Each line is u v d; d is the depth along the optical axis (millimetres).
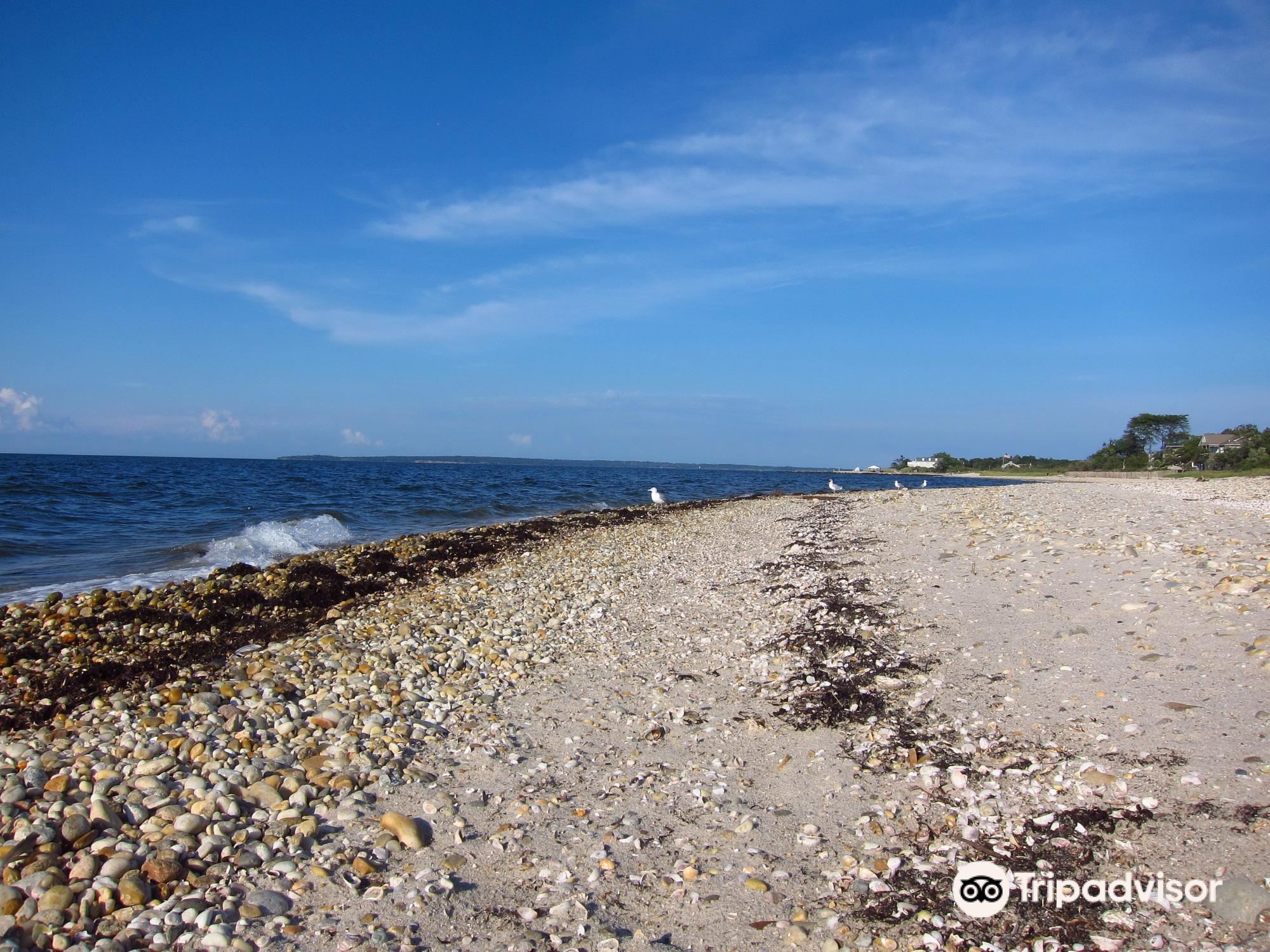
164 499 38344
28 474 51469
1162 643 7605
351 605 13539
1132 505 21203
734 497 53688
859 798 5789
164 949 4230
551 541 24078
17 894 4504
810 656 9109
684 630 11422
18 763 6301
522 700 8555
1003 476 140125
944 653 8469
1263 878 4051
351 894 4793
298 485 54875
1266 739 5379
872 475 167250
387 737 7273
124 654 10172
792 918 4441
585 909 4605
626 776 6477
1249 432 112562
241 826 5598
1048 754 5887
